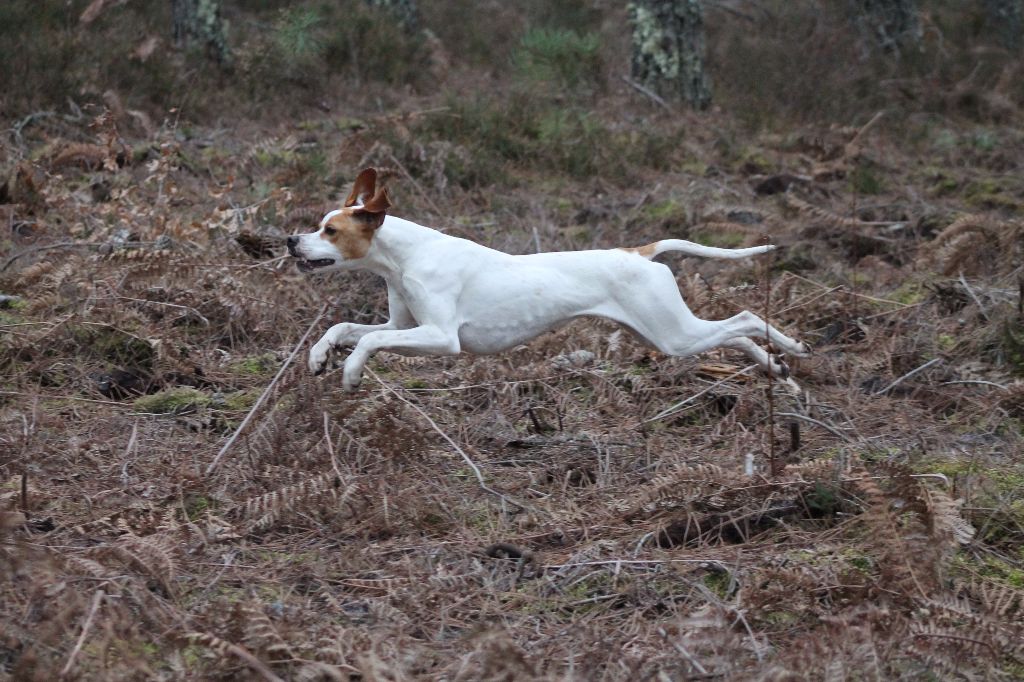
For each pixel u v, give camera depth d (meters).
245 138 17.14
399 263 9.04
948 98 22.28
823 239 15.22
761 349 10.11
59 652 5.95
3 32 17.73
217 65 19.67
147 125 16.72
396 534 7.93
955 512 7.42
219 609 6.23
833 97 20.81
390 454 8.63
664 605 7.04
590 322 11.66
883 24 25.38
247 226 13.04
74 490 8.08
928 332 11.94
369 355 8.72
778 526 8.09
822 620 6.34
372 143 15.98
